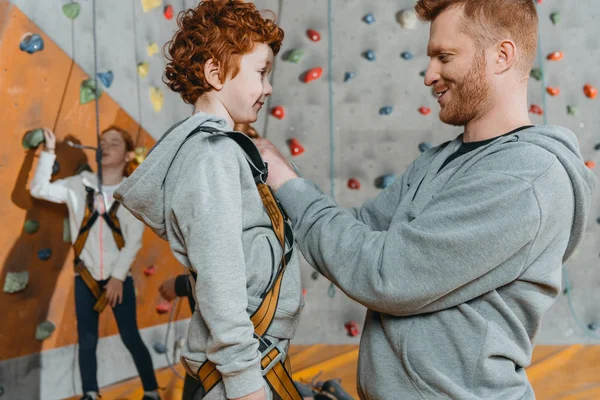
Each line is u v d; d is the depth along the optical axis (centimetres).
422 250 103
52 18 296
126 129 347
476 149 112
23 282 274
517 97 115
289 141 456
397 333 109
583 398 279
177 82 116
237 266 97
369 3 456
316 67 457
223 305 94
